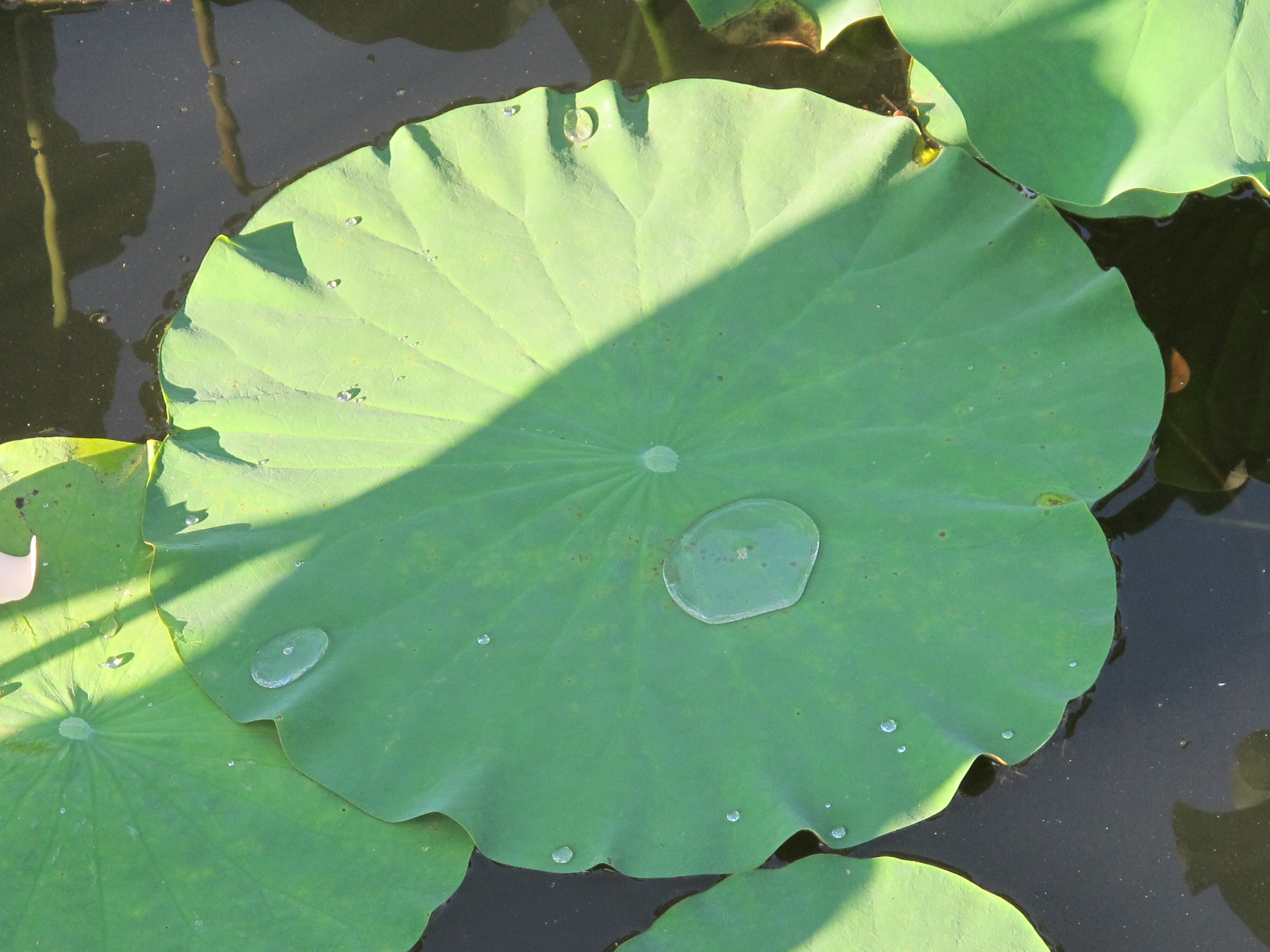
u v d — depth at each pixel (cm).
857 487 220
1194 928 217
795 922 215
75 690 219
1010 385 222
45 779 217
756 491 220
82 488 222
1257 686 221
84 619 220
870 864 215
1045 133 221
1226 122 219
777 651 218
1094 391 221
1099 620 218
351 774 217
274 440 221
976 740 216
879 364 222
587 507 220
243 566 220
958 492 220
